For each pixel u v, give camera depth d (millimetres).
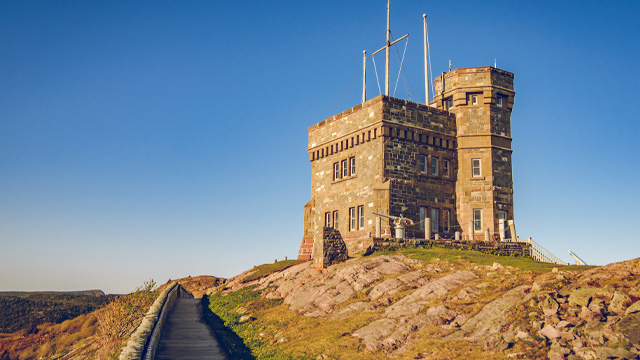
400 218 36156
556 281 18750
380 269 27641
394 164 39875
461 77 43531
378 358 16812
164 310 27656
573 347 14477
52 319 73688
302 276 32250
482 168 42188
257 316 27469
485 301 19359
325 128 46688
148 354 17688
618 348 13625
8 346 50812
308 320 23531
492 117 43000
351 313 22641
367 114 41406
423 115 42094
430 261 28688
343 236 42438
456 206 42500
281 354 19516
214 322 28547
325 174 46312
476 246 36219
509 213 42219
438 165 42438
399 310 20641
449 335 17359
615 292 15742
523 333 15734
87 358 32781
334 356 17750
